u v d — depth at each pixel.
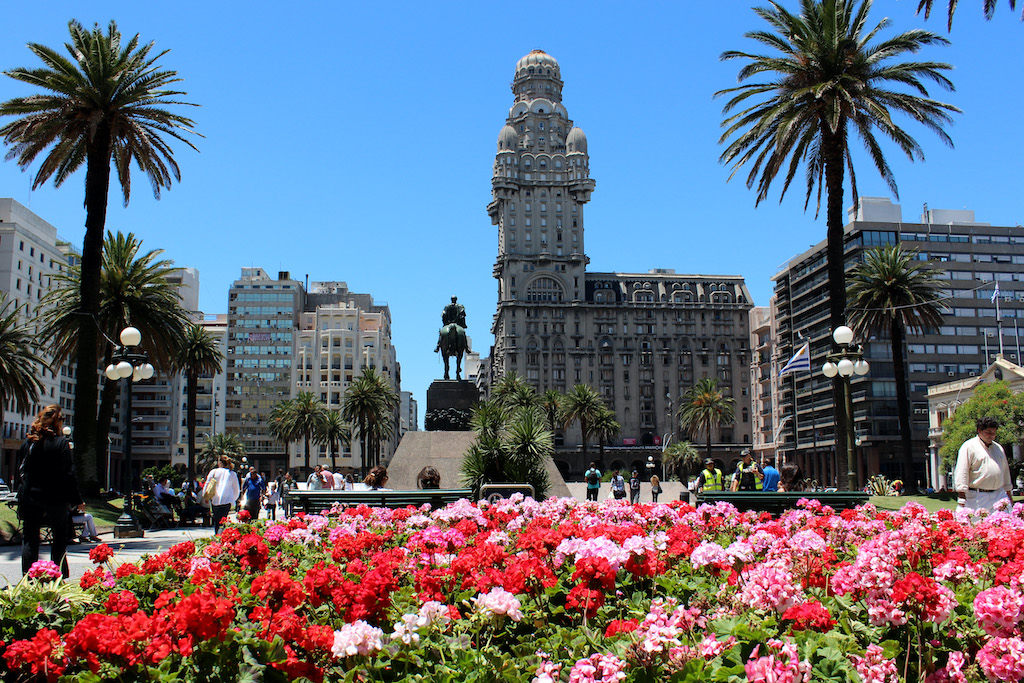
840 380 28.03
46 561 7.49
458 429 30.16
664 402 148.12
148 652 5.09
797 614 5.59
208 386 145.00
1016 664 5.13
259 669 5.18
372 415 100.56
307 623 6.06
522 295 148.88
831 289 28.34
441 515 13.16
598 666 4.94
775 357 128.12
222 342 149.50
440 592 7.00
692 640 5.61
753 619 5.63
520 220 151.88
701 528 12.74
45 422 11.73
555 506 13.95
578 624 6.74
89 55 32.03
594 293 151.12
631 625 5.70
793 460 121.00
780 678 4.64
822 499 19.31
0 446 54.06
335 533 11.75
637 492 45.19
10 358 49.38
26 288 93.19
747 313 152.38
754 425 138.50
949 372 98.75
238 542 10.10
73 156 34.03
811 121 29.38
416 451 29.12
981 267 101.06
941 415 90.00
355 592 6.09
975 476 12.67
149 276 40.75
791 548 7.65
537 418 24.92
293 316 149.75
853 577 6.05
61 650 5.20
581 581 6.75
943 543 8.66
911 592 5.60
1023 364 99.06
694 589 7.44
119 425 131.00
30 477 11.57
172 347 42.06
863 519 11.85
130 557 17.91
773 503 19.42
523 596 6.80
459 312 31.58
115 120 32.41
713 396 115.06
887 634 6.09
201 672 5.20
